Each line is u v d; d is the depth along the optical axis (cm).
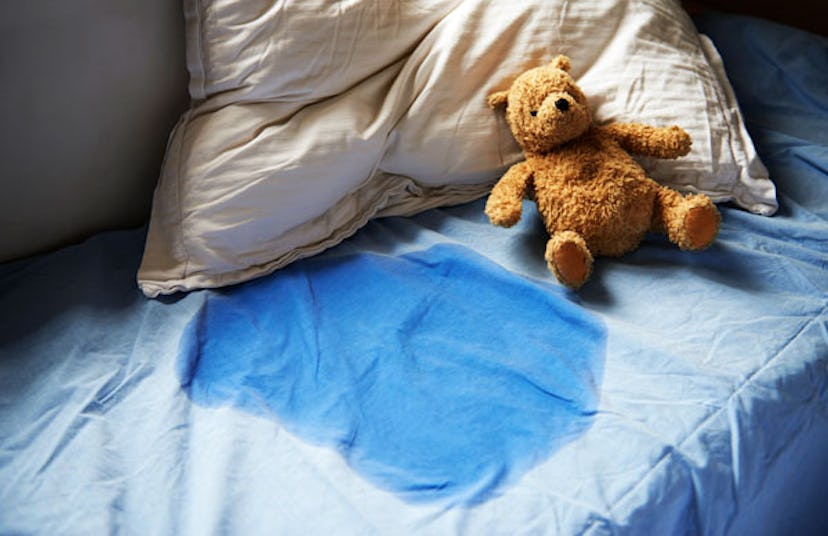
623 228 111
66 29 112
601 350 99
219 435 91
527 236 118
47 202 122
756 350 97
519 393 95
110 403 98
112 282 116
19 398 100
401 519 81
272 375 100
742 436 89
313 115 115
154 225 116
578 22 124
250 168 111
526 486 83
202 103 117
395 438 91
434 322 106
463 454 88
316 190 113
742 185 119
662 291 107
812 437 95
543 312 106
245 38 112
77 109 118
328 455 88
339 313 109
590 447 87
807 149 129
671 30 130
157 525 83
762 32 154
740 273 109
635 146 116
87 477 88
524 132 116
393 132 118
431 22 122
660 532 82
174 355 103
